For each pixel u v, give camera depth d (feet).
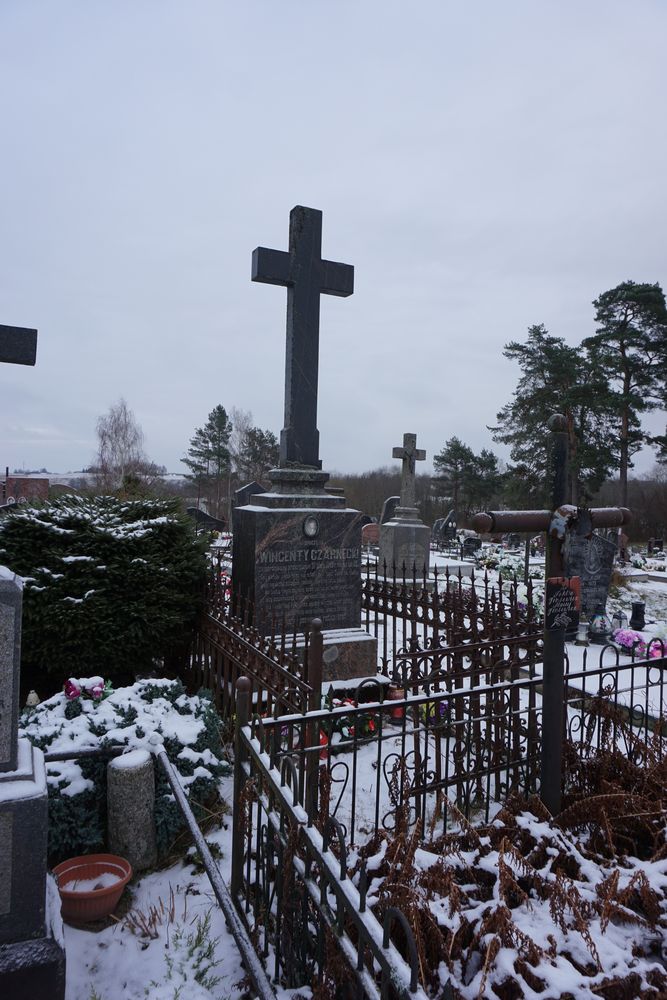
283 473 23.30
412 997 5.30
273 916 9.75
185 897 11.45
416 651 16.21
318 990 7.13
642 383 120.06
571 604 11.86
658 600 55.26
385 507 80.23
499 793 14.38
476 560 65.41
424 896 8.65
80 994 9.36
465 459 173.78
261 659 16.34
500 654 16.80
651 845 11.28
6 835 8.57
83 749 12.54
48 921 8.94
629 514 12.91
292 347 24.03
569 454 11.80
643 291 115.03
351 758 16.65
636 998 7.44
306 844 7.97
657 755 13.30
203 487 198.49
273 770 9.37
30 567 19.89
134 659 21.02
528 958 7.63
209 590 21.18
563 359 118.21
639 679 22.94
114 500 23.29
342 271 24.86
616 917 8.76
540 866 9.95
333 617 22.68
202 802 13.85
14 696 8.99
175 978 9.48
